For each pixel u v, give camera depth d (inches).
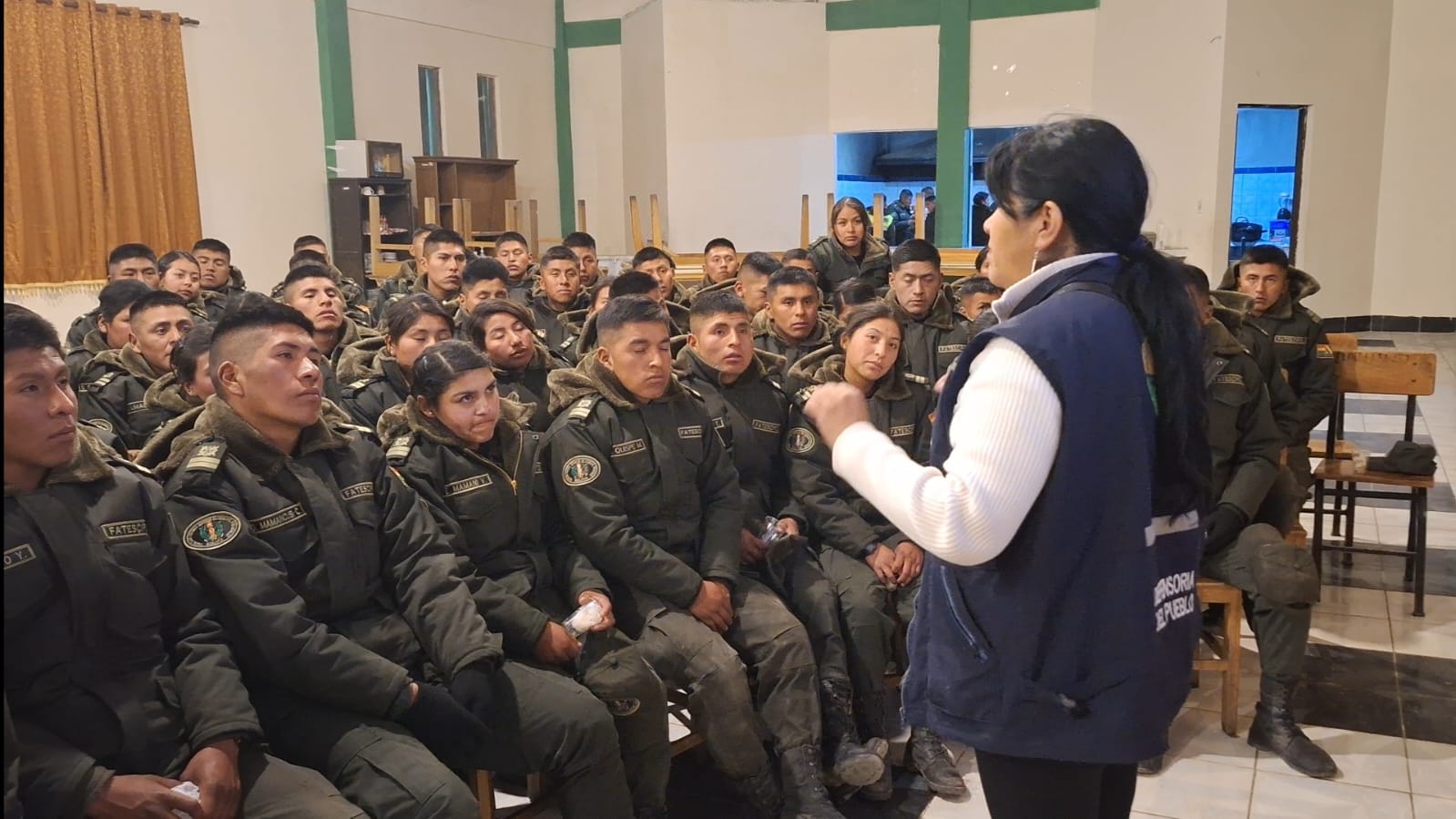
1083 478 43.7
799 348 136.2
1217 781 97.4
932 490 43.0
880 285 195.3
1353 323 383.9
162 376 123.0
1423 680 117.4
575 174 404.8
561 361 130.9
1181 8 329.1
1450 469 207.5
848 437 46.5
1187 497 46.9
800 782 87.4
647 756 83.9
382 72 329.4
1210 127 326.6
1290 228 363.6
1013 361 43.6
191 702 63.1
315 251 204.1
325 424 77.0
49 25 238.1
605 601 86.1
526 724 75.0
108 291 136.9
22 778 55.2
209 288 209.5
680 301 197.2
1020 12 354.3
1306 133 354.6
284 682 69.1
